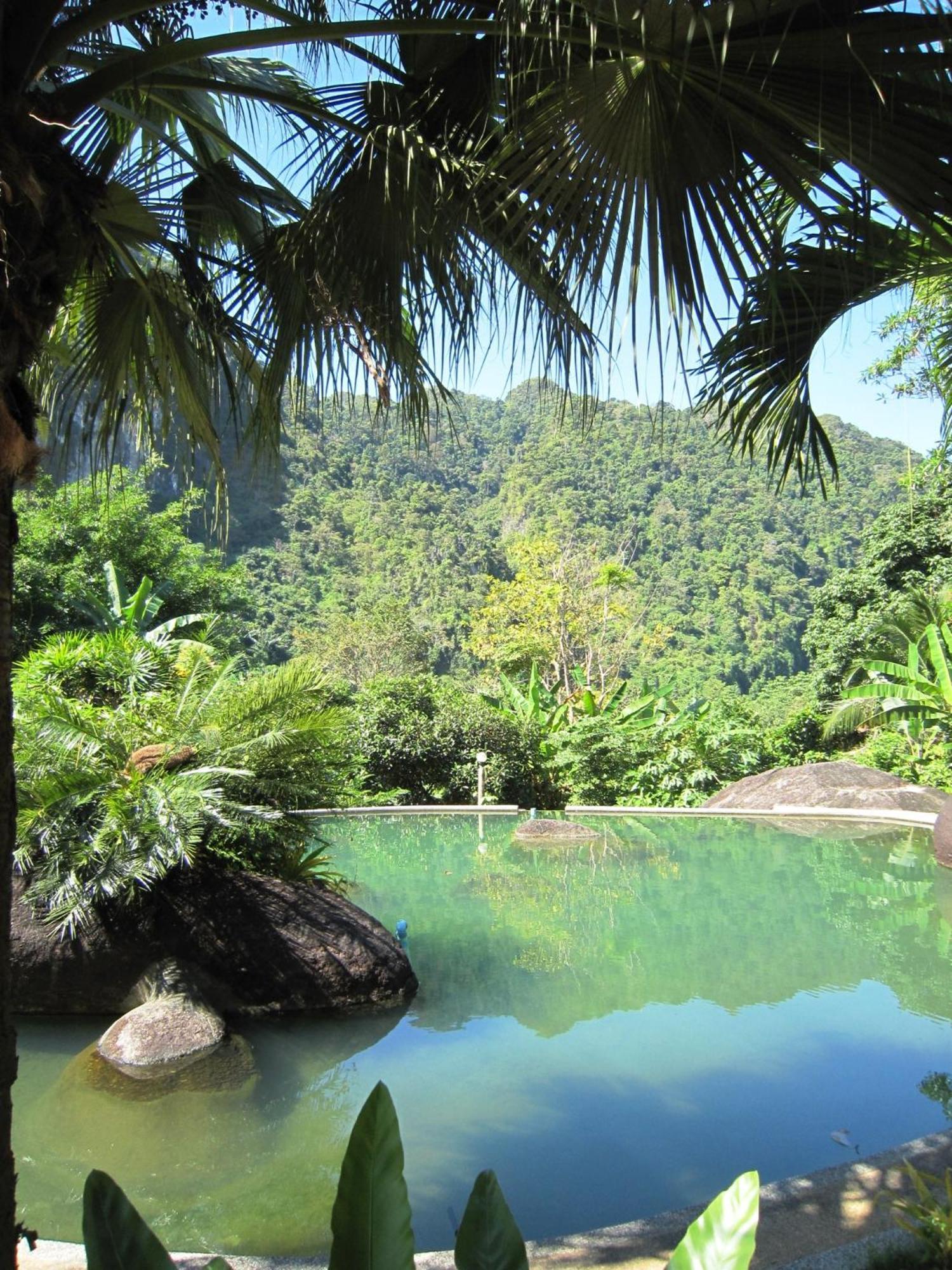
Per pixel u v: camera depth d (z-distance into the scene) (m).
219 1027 4.19
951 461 11.18
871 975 5.13
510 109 2.14
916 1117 3.36
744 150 2.09
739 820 11.62
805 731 17.12
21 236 1.73
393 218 2.60
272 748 5.46
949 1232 2.13
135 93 2.94
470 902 7.07
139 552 20.38
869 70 1.91
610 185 2.11
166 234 3.08
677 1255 1.22
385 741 13.95
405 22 2.12
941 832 8.31
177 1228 2.71
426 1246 2.56
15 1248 1.57
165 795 4.82
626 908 6.84
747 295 2.27
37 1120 3.46
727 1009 4.59
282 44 2.18
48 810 4.79
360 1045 4.20
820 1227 2.28
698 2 1.78
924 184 2.03
